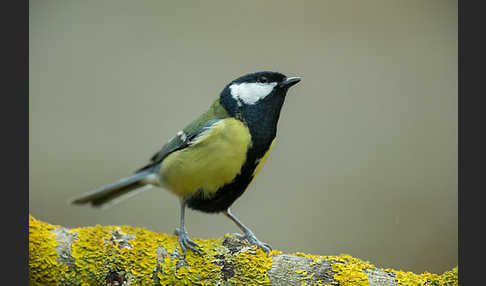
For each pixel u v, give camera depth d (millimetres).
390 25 12945
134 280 5957
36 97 11609
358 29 12914
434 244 9617
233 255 6207
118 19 13070
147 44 12688
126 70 12125
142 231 6457
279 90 7703
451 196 10156
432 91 11617
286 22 13133
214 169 7371
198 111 11500
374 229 9867
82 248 6004
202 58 12352
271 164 10953
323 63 12180
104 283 5941
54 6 13156
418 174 10500
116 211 10305
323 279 5848
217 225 10141
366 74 11961
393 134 11148
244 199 10461
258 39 12758
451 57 11953
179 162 7574
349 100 11625
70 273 5891
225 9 13531
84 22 13031
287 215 10125
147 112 11500
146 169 8688
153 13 13383
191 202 7836
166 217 10297
